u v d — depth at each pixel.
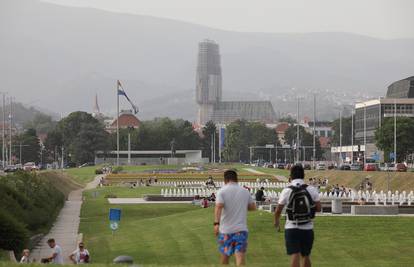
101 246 78.69
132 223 102.38
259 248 68.56
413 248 66.56
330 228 75.44
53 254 52.84
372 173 188.12
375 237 71.50
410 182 163.00
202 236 78.88
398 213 90.19
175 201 149.75
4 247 61.00
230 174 34.88
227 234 34.09
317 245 68.44
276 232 75.38
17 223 62.53
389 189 164.00
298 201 33.69
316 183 193.25
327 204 105.75
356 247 67.25
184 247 73.06
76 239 86.38
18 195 89.50
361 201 113.19
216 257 66.62
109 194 169.25
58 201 130.88
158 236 82.88
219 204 34.12
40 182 123.75
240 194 34.16
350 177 193.75
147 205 137.50
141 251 72.81
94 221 110.00
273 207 90.50
